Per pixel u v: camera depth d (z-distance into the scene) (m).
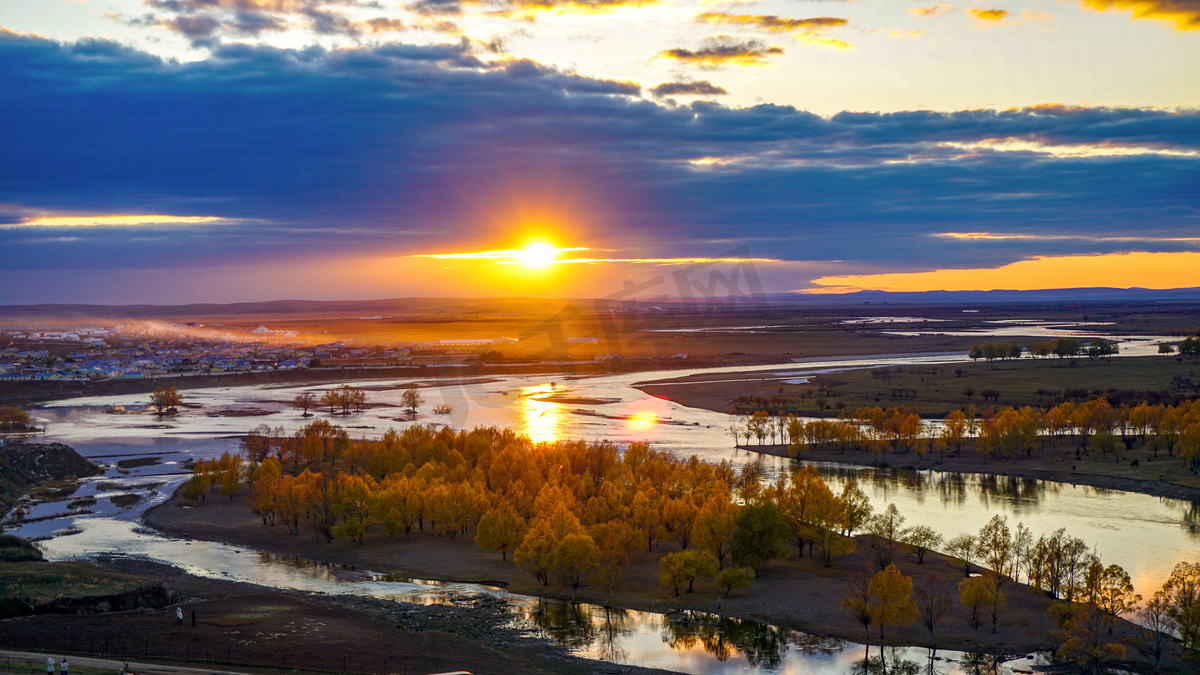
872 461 199.25
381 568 118.44
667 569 105.69
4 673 64.25
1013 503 154.38
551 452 166.62
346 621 91.44
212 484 167.25
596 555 106.38
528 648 86.38
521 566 108.62
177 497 162.38
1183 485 162.88
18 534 135.25
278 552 126.88
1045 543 108.06
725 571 104.31
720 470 157.38
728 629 92.81
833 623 94.50
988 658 84.38
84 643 78.50
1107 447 192.75
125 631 82.94
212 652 78.25
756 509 112.62
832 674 80.44
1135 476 172.50
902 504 153.62
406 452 168.25
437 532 138.00
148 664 72.75
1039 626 92.31
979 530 130.38
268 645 81.19
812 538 120.06
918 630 91.88
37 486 172.25
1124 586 89.69
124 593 93.12
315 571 116.50
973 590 91.56
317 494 135.38
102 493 166.62
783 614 97.44
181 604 95.38
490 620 95.19
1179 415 194.75
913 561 117.38
